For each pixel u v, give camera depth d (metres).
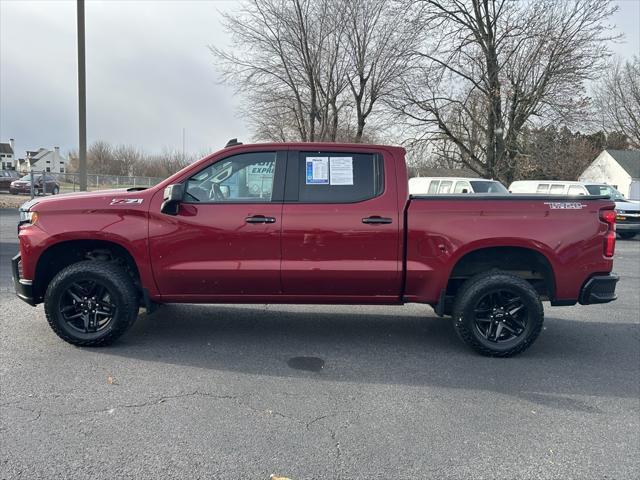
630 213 16.89
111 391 3.82
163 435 3.20
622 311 6.79
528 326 4.73
